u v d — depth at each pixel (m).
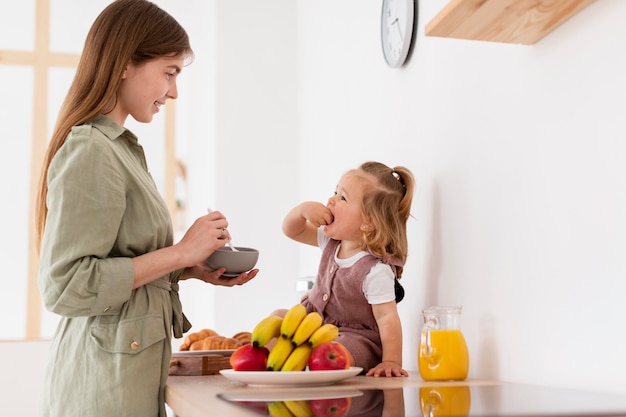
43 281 1.34
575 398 1.01
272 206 3.27
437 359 1.40
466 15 1.28
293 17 3.39
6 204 3.85
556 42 1.31
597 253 1.17
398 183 1.74
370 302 1.63
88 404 1.38
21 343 3.41
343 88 2.58
